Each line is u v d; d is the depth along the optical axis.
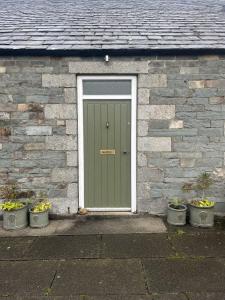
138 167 5.93
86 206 6.14
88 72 5.71
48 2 8.79
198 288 3.79
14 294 3.70
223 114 5.82
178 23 6.64
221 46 5.65
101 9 7.73
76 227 5.62
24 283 3.92
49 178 5.94
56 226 5.67
